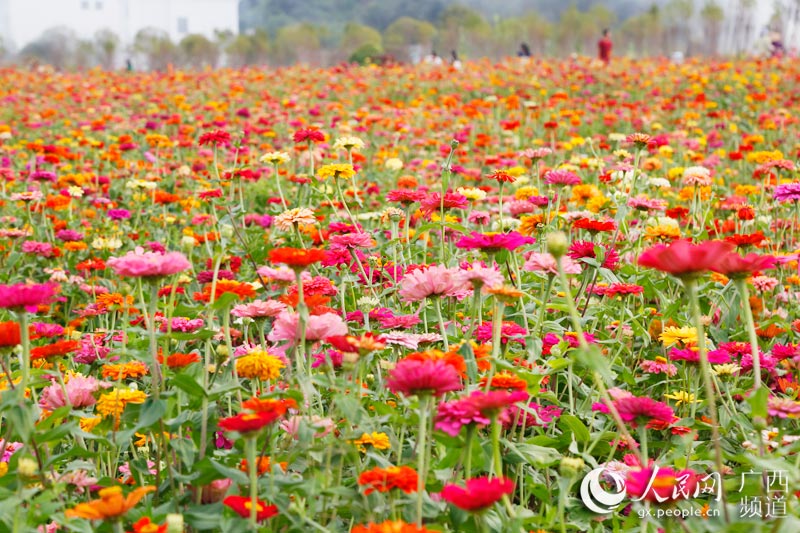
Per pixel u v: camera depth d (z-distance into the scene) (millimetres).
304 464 2904
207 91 20016
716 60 29234
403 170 10062
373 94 19953
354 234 4082
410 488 2369
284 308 3135
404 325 3566
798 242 6305
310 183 5484
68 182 7953
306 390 2709
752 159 7234
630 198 5277
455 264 4742
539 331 3695
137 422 2816
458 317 4289
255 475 2367
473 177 8391
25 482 2545
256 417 2305
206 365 2941
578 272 3432
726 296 4840
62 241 7125
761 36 31359
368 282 4340
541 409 3412
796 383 3857
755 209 6578
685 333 3402
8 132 11484
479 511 2191
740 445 3398
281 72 24031
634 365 4465
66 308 6027
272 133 10656
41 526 2619
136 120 15219
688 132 12727
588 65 25125
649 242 5746
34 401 3240
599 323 4723
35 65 36469
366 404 3162
